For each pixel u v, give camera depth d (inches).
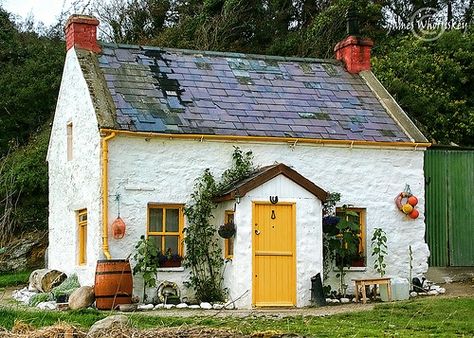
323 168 741.3
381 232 750.5
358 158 752.3
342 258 724.0
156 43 1369.3
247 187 660.7
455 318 533.6
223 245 694.5
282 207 674.8
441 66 1151.0
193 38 1374.3
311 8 1421.0
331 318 543.2
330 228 710.5
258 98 776.9
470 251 837.2
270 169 668.1
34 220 1051.9
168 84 760.3
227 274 681.6
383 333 455.5
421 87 1107.3
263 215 669.9
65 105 818.8
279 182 673.6
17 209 1040.2
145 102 724.7
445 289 751.1
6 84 1331.2
